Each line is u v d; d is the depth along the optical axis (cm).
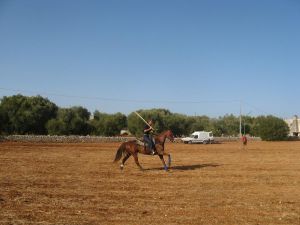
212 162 2964
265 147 5581
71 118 8388
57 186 1756
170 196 1571
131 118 9062
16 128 8044
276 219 1230
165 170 2342
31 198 1482
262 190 1736
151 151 2325
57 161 2838
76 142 6438
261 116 10475
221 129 12069
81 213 1272
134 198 1523
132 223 1165
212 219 1220
